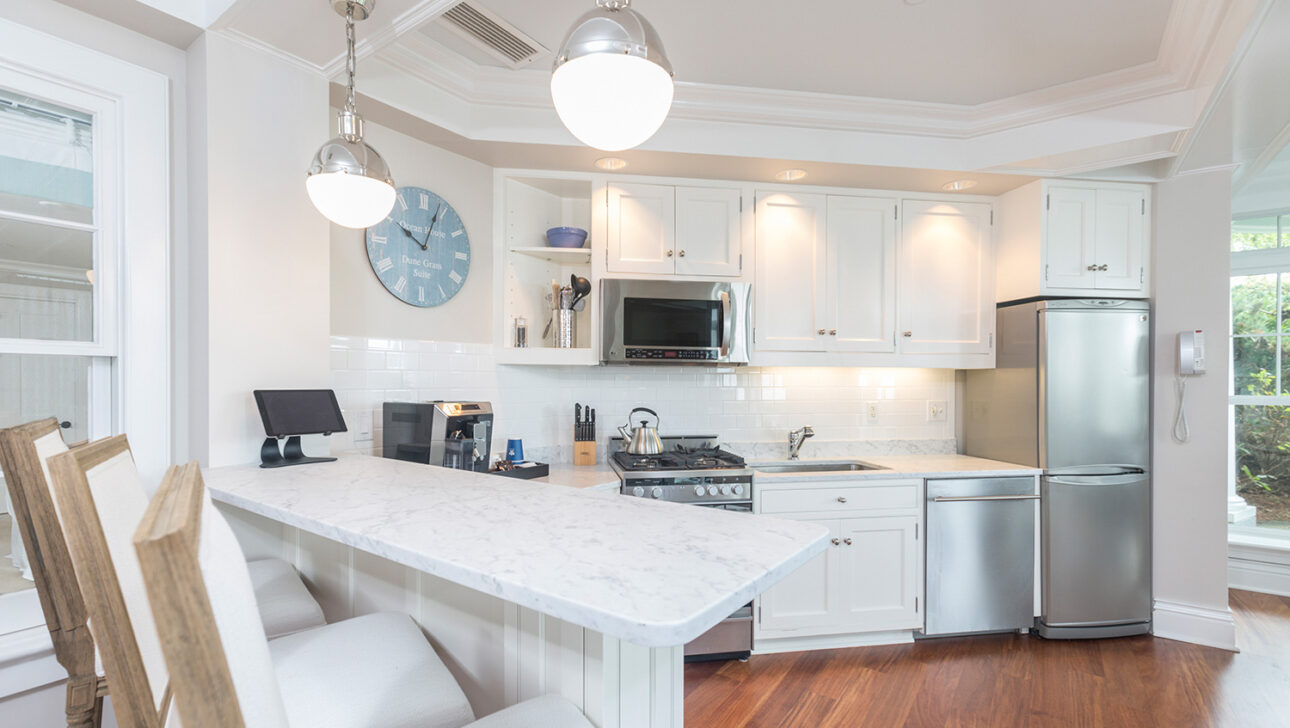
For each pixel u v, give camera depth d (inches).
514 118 99.0
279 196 70.9
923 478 110.4
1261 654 104.0
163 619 14.4
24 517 35.7
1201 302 110.7
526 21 80.0
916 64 91.3
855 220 121.2
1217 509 108.7
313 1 59.8
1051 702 88.4
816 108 103.8
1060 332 111.2
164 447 64.2
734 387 129.6
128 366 61.9
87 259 60.6
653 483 101.7
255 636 19.2
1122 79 94.1
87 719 36.3
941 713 85.5
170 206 65.5
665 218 114.7
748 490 105.0
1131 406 111.9
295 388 71.9
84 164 60.4
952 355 123.4
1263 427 139.7
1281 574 132.7
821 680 95.5
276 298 70.3
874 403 135.0
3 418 56.4
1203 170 110.6
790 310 118.3
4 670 53.2
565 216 123.4
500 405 112.0
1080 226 115.2
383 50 81.6
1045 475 111.3
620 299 108.9
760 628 103.8
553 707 34.3
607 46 37.1
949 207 124.1
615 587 27.2
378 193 54.6
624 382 124.9
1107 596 110.7
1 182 55.7
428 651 40.6
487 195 110.0
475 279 107.8
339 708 33.2
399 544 34.2
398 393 94.7
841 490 108.1
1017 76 94.9
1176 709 86.4
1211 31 74.0
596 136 42.2
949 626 110.0
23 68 55.6
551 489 51.5
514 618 41.4
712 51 87.7
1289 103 83.8
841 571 107.6
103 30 61.2
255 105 68.6
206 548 17.4
